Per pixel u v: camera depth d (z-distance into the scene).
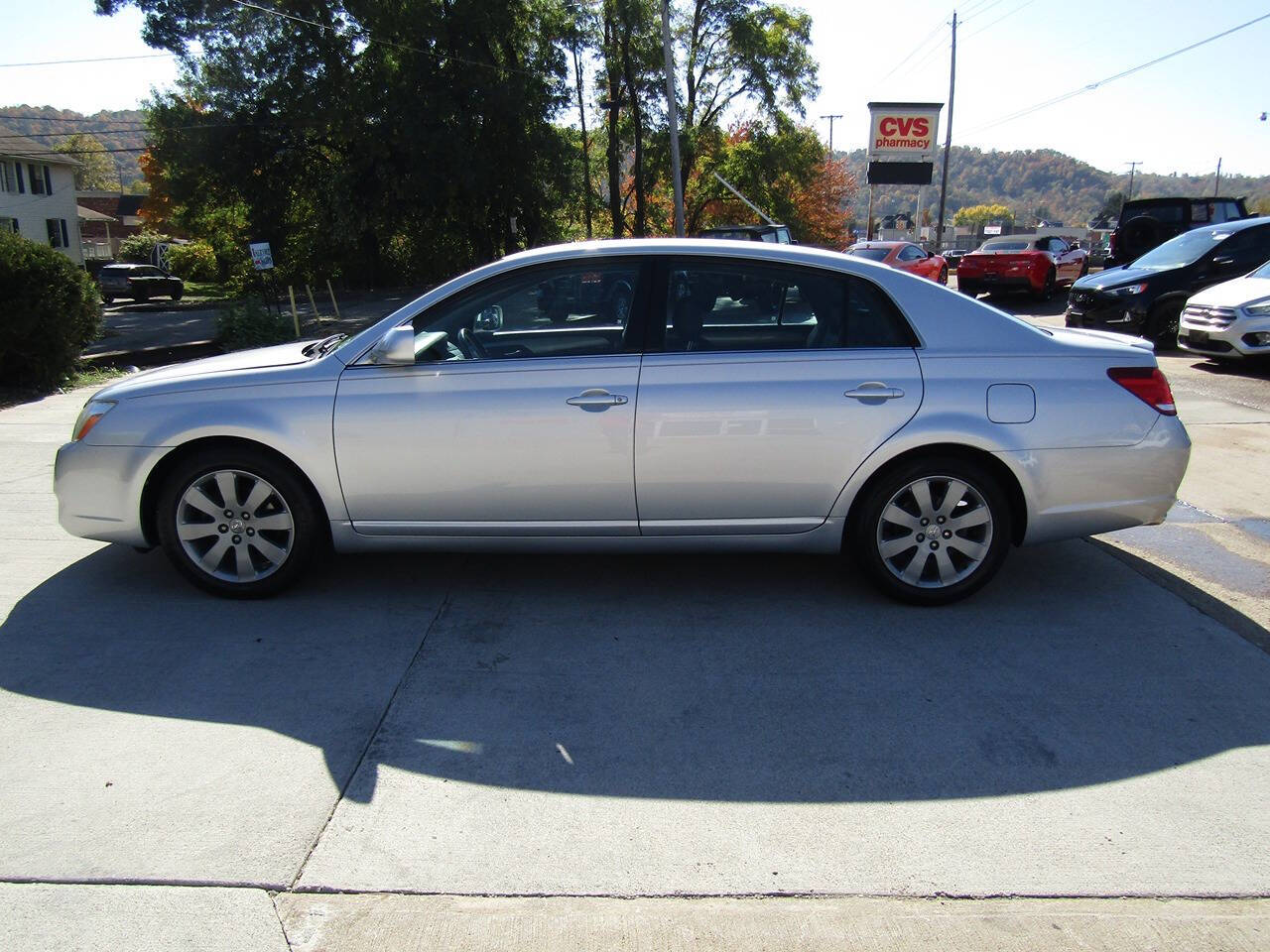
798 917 2.46
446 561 5.09
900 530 4.38
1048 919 2.46
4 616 4.35
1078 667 3.85
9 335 10.70
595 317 4.31
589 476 4.24
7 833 2.77
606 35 38.56
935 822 2.87
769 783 3.07
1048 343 4.32
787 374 4.19
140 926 2.41
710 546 4.39
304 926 2.42
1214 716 3.47
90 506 4.47
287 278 40.69
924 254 20.64
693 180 44.62
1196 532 5.55
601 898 2.54
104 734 3.33
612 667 3.87
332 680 3.75
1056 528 4.35
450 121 34.38
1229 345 10.29
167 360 16.19
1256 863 2.68
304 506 4.39
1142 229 18.94
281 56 34.38
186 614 4.38
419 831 2.82
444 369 4.26
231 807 2.92
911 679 3.76
